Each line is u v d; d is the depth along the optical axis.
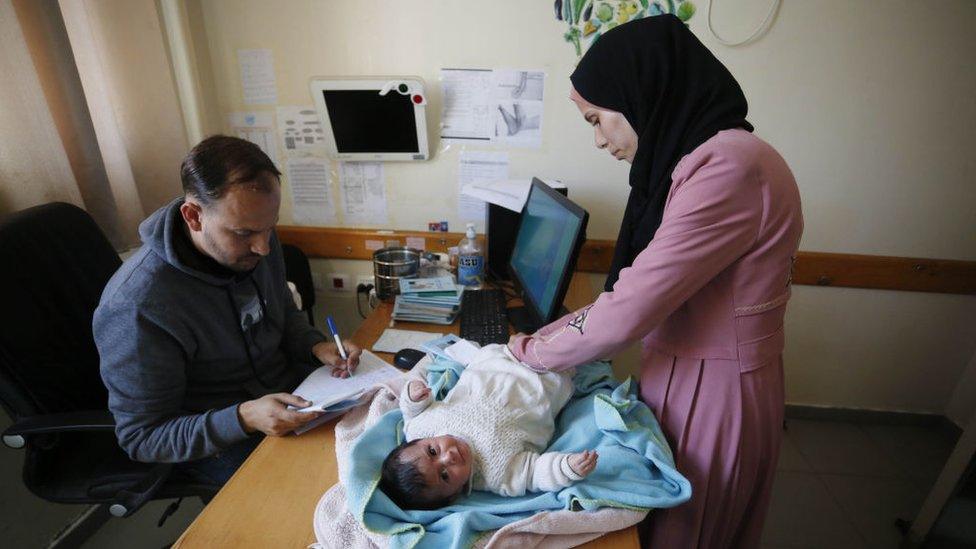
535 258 1.38
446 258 1.79
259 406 0.94
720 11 1.59
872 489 1.82
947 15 1.54
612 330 0.78
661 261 0.73
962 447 1.37
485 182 1.77
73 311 1.13
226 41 1.76
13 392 1.00
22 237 1.05
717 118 0.77
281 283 1.32
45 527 1.42
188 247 0.98
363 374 1.11
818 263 1.87
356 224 2.00
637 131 0.85
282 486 0.80
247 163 0.87
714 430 0.84
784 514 1.70
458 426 0.83
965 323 1.94
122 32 1.52
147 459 0.97
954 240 1.81
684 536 0.87
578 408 0.96
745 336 0.81
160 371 0.97
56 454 1.12
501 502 0.78
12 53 1.17
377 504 0.71
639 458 0.81
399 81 1.64
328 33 1.73
